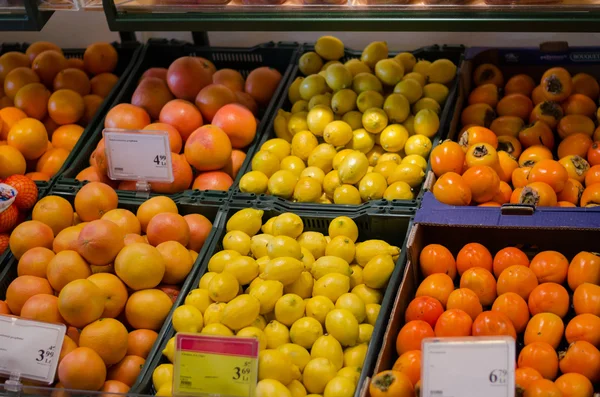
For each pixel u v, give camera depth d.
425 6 2.28
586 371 1.80
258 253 2.34
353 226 2.39
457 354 1.60
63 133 2.97
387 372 1.77
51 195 2.65
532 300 2.04
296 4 2.39
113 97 3.15
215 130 2.69
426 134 2.74
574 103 2.79
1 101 3.13
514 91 3.00
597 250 2.18
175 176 2.64
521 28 2.22
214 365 1.81
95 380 1.94
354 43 3.76
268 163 2.69
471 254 2.19
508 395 1.59
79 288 2.01
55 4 2.53
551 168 2.35
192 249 2.47
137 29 2.49
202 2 2.45
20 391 1.95
